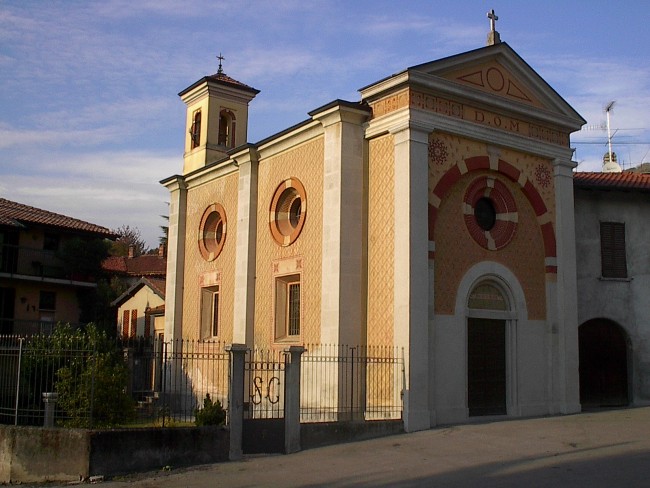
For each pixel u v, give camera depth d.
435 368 17.34
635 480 10.84
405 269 17.00
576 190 22.81
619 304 22.67
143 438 13.11
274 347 20.69
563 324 20.00
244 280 22.19
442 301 17.83
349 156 18.52
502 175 19.67
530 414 19.17
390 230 17.77
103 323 37.56
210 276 25.08
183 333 26.45
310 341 19.22
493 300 19.23
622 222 23.17
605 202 23.12
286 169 21.23
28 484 12.72
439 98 18.22
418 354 16.78
